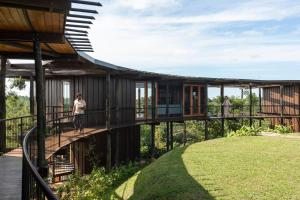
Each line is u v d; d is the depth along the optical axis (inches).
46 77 940.6
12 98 999.0
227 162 618.8
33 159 397.1
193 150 749.9
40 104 369.1
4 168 378.9
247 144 794.2
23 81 979.3
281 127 1094.4
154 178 563.8
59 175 705.6
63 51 467.2
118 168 829.2
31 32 352.8
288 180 500.1
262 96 1588.3
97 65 708.0
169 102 1167.0
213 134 1453.0
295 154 666.8
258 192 451.2
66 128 836.0
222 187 475.5
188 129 1572.3
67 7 255.4
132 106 1087.0
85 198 527.8
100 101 956.0
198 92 1262.3
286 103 1376.7
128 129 1071.0
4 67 575.5
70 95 927.0
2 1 249.3
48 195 125.3
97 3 262.4
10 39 350.6
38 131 374.0
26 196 210.1
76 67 705.6
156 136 1499.8
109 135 838.5
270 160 621.9
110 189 662.5
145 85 1102.4
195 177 526.0
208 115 1310.3
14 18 298.4
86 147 882.8
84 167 877.8
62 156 897.5
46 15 286.5
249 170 559.2
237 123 1470.2
